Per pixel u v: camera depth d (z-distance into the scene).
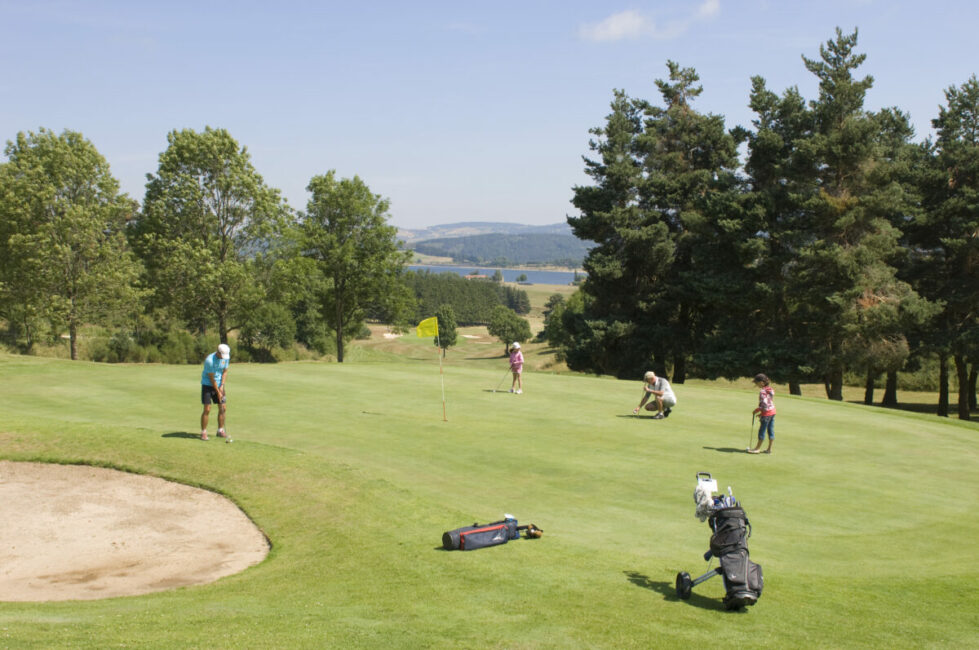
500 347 135.62
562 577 8.00
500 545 9.39
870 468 14.78
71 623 6.17
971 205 39.34
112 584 8.40
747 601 6.85
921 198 42.59
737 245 41.59
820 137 40.00
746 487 13.03
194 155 46.38
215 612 6.69
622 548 9.57
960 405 43.72
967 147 41.28
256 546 10.02
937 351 41.31
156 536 10.38
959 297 40.47
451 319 136.12
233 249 48.28
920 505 12.23
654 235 46.81
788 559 9.36
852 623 6.73
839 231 40.69
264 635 5.86
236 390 23.27
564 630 6.16
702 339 48.66
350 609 6.82
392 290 55.25
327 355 71.06
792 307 43.25
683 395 24.48
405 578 7.98
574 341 54.16
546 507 11.54
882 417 21.38
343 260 52.88
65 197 44.25
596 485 12.85
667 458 14.96
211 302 46.88
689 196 48.03
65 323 43.47
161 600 7.33
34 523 10.79
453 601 7.09
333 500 11.46
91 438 14.98
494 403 21.44
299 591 7.59
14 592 8.05
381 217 54.81
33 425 15.84
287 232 48.81
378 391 23.38
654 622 6.48
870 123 39.53
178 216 46.41
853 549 9.91
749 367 42.41
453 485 12.70
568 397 23.11
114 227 47.16
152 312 53.03
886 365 39.38
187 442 14.83
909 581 8.41
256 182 48.59
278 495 11.90
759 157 44.53
